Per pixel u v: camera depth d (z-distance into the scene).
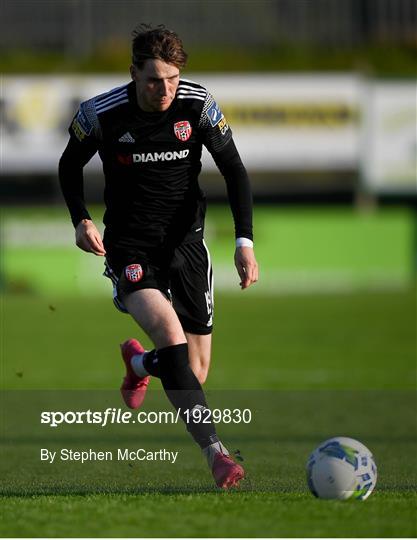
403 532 15.48
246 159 101.75
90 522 16.19
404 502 17.66
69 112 99.94
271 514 16.59
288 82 101.38
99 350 62.91
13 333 71.25
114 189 21.72
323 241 100.94
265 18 109.62
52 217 97.88
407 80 101.62
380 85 101.38
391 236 101.38
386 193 102.62
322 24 110.00
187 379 20.64
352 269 101.12
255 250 100.62
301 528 15.70
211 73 106.38
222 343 65.88
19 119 99.56
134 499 18.25
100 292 97.94
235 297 93.56
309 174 107.75
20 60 105.38
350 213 101.31
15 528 15.86
